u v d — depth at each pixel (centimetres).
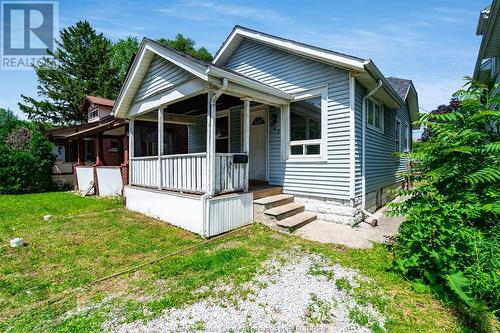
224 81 486
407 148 1311
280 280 323
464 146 360
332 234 509
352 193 564
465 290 271
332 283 316
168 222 614
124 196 892
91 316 253
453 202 336
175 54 547
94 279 332
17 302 279
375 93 690
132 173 798
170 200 606
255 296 288
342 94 581
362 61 510
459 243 296
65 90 2488
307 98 644
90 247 447
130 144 800
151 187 702
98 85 2583
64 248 443
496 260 279
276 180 705
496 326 241
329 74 602
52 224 604
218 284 315
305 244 451
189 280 325
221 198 518
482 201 329
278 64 702
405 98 1057
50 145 1339
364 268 355
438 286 292
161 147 659
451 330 234
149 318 249
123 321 245
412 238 327
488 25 596
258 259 388
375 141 741
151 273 345
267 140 725
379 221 621
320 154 614
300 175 651
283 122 681
